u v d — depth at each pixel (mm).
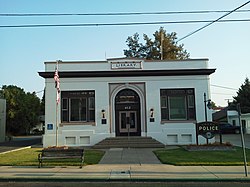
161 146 22094
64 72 24188
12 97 58594
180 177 10695
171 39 45750
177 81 24500
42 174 11594
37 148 22781
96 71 24266
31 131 67562
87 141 23812
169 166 13094
